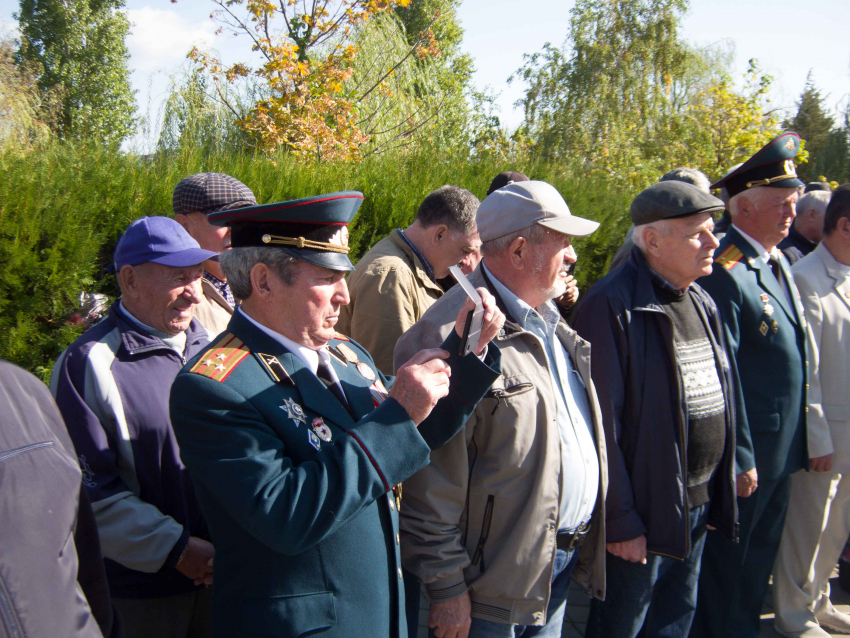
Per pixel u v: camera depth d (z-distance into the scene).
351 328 2.75
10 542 0.93
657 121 17.33
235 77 9.21
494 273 2.10
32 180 2.89
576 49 20.14
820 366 3.25
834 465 3.21
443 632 1.89
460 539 1.96
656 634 2.68
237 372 1.48
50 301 2.90
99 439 1.77
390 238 2.90
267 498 1.34
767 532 3.15
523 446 1.90
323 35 10.51
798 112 21.42
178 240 1.95
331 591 1.44
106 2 27.66
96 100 24.22
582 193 5.59
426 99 11.30
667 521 2.31
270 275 1.52
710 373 2.48
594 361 2.35
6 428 1.00
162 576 1.88
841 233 3.25
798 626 3.30
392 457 1.44
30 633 0.92
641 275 2.45
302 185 4.30
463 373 1.69
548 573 1.93
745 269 2.97
